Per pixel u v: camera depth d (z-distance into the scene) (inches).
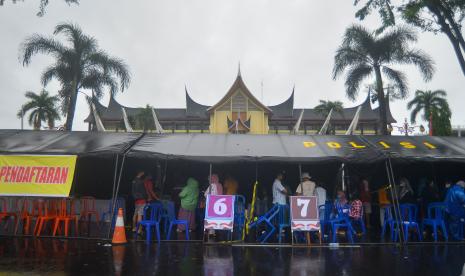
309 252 363.3
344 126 2679.6
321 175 613.9
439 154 458.0
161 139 514.0
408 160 442.9
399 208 444.5
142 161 598.5
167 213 484.7
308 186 446.0
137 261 317.1
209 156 438.6
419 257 342.0
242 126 2108.8
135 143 484.4
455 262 322.3
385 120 1065.5
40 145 477.4
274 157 437.7
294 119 2719.0
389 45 1051.3
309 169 613.9
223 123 2175.2
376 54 1066.7
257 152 458.9
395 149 478.0
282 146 490.3
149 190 462.6
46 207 444.5
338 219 419.2
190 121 2755.9
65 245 381.7
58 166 439.2
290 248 382.9
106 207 540.4
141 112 2057.1
